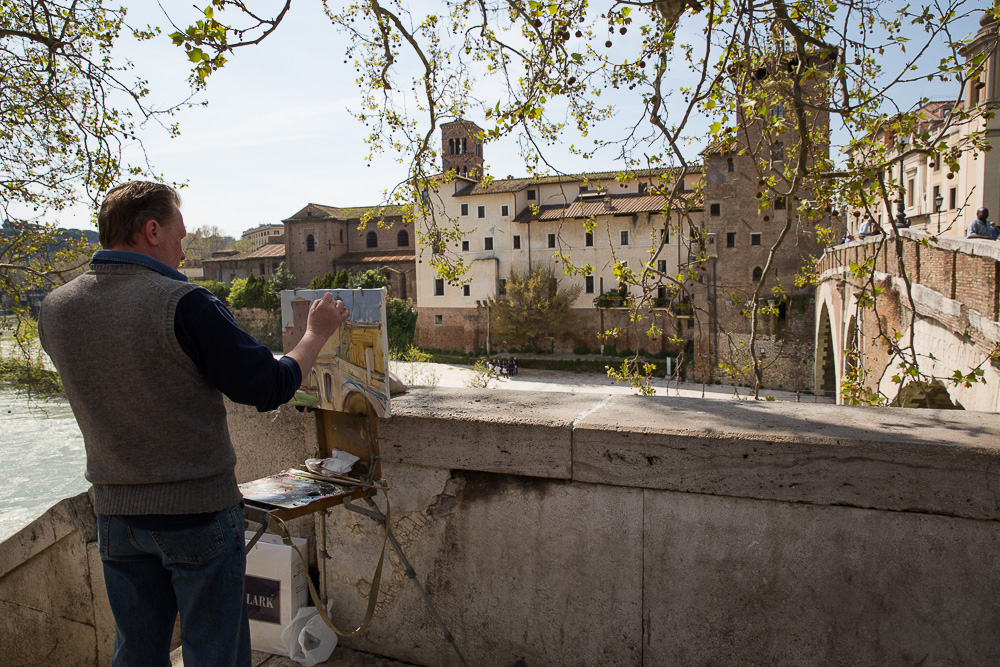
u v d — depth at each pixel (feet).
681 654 7.73
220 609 5.66
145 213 5.65
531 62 20.18
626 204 167.43
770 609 7.31
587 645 8.17
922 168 101.19
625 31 18.51
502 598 8.58
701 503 7.47
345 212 258.37
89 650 11.32
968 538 6.55
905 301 40.91
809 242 132.87
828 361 115.55
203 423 5.49
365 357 7.46
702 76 16.87
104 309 5.29
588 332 172.45
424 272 193.98
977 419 7.74
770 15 18.58
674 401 9.23
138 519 5.44
